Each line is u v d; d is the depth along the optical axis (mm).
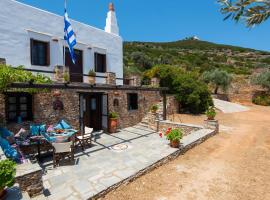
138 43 88938
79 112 10641
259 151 9000
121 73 15852
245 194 5531
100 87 9695
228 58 69812
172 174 6742
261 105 28062
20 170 4891
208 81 30578
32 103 8805
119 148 9133
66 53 12141
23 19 10133
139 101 14898
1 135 7164
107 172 6445
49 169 6797
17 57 9922
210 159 8117
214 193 5574
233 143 10328
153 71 19969
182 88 18375
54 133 8164
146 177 6500
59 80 9664
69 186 5555
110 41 14836
